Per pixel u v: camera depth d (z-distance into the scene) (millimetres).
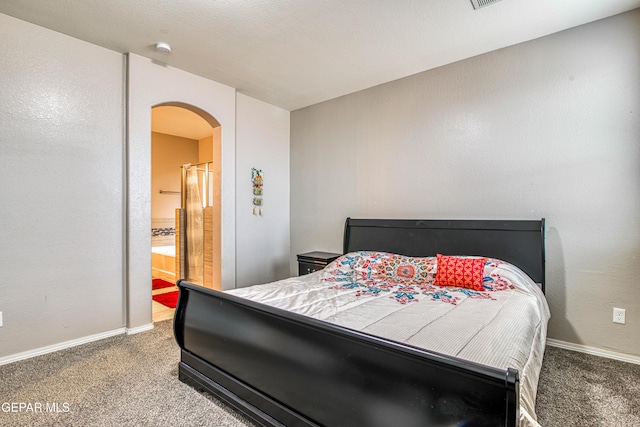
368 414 1251
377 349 1217
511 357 1301
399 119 3541
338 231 4098
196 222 4766
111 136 2906
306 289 2502
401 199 3537
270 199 4379
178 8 2285
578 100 2561
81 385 2078
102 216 2861
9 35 2396
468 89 3076
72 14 2361
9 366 2334
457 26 2527
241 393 1736
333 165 4141
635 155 2355
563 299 2639
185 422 1716
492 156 2955
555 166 2662
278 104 4375
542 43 2701
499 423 962
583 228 2553
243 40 2725
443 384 1082
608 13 2387
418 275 2766
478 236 2965
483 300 2145
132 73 2955
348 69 3289
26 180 2480
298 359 1489
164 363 2383
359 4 2238
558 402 1877
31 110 2496
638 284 2355
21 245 2461
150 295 3090
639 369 2266
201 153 6688
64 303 2656
